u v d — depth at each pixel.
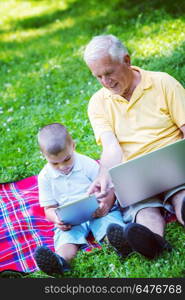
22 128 6.39
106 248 3.65
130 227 3.28
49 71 7.88
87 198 3.57
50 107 6.78
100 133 3.89
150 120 3.78
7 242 4.09
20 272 3.64
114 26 8.66
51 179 3.88
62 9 11.48
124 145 3.88
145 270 3.35
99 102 3.95
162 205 3.68
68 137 3.75
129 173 3.53
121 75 3.64
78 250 3.75
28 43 9.91
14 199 4.71
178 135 3.82
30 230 4.18
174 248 3.46
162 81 3.76
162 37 7.45
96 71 3.63
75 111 6.27
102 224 3.79
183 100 3.73
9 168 5.48
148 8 8.81
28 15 11.98
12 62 9.08
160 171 3.56
